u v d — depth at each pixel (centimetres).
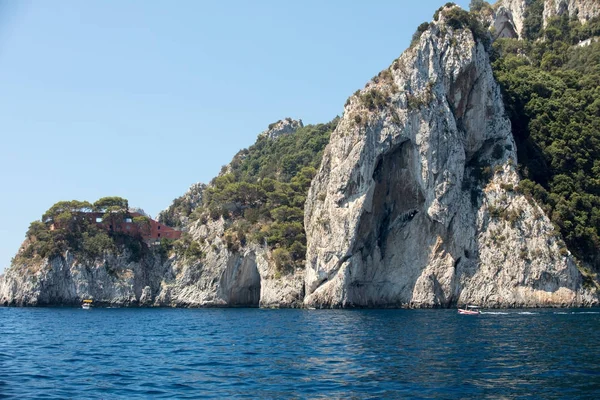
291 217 14862
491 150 12556
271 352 5353
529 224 11512
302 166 19662
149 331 7738
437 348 5297
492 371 4078
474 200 12038
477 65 12619
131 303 14725
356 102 12925
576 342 5556
